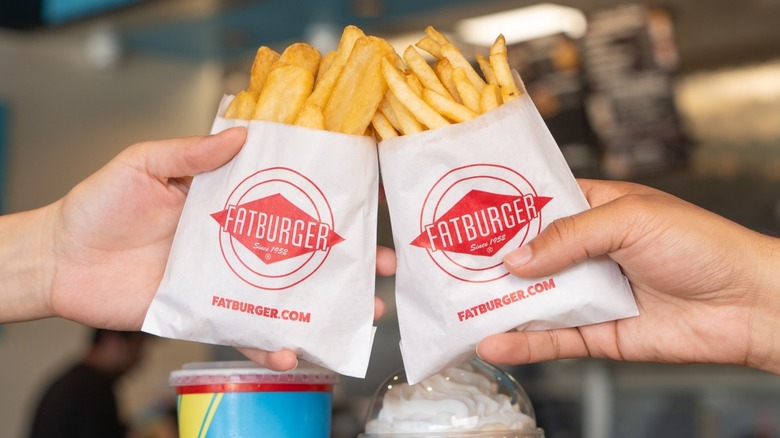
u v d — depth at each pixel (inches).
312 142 42.3
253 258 41.8
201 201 43.4
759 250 44.8
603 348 48.6
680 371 136.3
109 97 182.9
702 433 133.3
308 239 42.1
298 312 42.2
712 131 153.7
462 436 40.5
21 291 51.6
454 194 41.9
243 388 42.6
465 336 41.7
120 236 50.7
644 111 146.7
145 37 164.1
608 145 151.9
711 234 44.0
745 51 150.3
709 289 45.6
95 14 136.3
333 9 138.5
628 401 141.1
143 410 171.6
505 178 41.8
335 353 42.8
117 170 49.0
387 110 44.2
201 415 42.7
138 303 51.3
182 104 190.2
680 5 140.0
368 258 43.6
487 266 41.8
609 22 143.2
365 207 43.4
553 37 149.1
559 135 152.2
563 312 41.6
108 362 144.8
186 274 42.3
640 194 47.3
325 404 44.9
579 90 149.6
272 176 42.2
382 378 169.9
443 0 132.9
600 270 42.6
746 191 151.3
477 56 46.9
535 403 150.6
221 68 187.2
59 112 178.5
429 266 42.1
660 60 142.2
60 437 138.7
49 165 176.9
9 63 174.6
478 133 41.7
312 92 44.7
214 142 42.5
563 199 42.4
